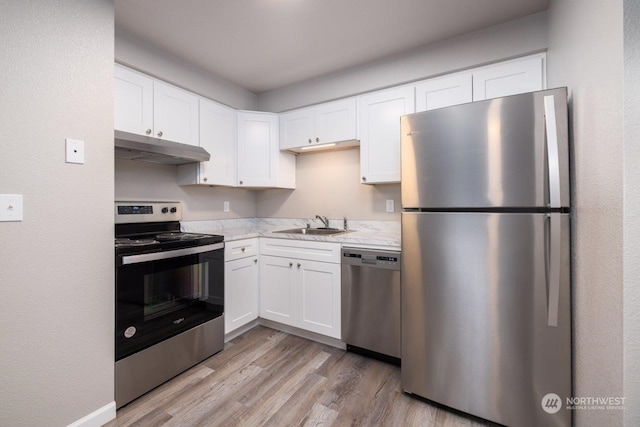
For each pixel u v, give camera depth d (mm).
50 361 1269
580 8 1195
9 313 1160
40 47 1228
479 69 1973
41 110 1234
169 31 1964
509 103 1344
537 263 1292
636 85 839
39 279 1236
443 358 1519
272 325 2592
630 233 854
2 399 1146
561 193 1248
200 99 2418
